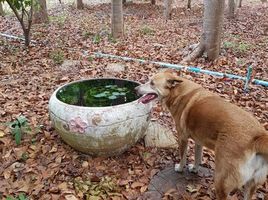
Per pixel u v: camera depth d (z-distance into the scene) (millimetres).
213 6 7758
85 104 4145
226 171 2924
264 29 12711
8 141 4324
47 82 6531
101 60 7996
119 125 3766
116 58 8148
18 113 5145
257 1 24031
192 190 3598
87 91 4508
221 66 7750
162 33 11734
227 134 2908
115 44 9719
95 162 4043
